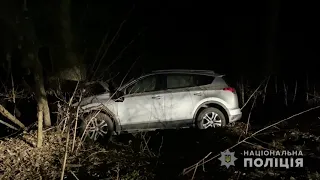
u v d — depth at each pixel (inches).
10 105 417.7
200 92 362.6
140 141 325.7
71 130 303.7
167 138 332.5
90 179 236.8
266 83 556.1
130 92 355.6
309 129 356.2
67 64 439.8
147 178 234.7
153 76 361.4
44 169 254.5
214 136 325.7
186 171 243.0
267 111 465.1
